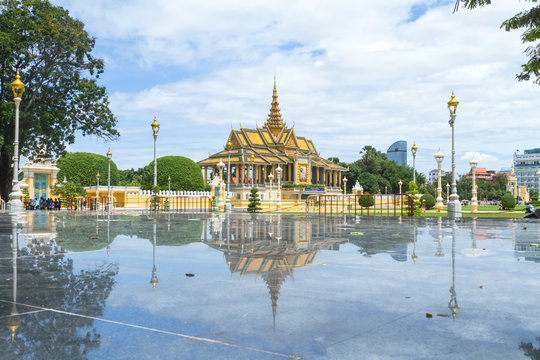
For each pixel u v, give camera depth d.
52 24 36.66
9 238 10.96
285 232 13.53
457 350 3.23
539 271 6.45
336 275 6.10
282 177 94.06
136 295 4.85
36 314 4.09
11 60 35.47
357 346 3.31
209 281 5.64
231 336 3.51
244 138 93.88
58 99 39.03
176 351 3.19
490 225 17.72
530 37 18.34
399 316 4.07
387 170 131.38
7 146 35.53
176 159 83.06
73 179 68.38
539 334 3.58
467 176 160.50
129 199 57.66
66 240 10.55
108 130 41.19
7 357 3.05
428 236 12.23
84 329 3.67
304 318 4.00
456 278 5.90
